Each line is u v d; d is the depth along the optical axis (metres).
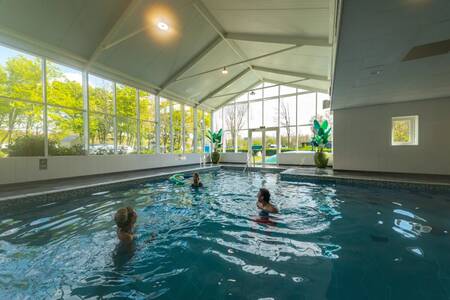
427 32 2.46
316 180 6.11
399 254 1.97
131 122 7.64
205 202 3.98
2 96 4.55
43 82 5.19
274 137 10.99
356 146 6.96
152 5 4.83
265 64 8.66
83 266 1.82
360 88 4.82
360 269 1.73
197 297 1.43
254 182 6.14
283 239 2.35
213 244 2.24
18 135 4.80
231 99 12.27
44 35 4.75
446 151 5.80
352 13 2.11
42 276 1.67
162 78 8.03
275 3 4.24
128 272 1.73
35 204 3.65
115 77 6.88
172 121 9.71
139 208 3.58
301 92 10.21
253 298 1.41
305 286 1.53
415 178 5.51
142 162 7.89
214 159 11.20
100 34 5.27
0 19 4.15
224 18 5.65
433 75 3.94
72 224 2.80
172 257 1.97
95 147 6.43
